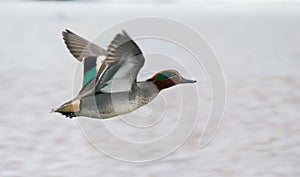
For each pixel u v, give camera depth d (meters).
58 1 133.50
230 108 16.39
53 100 17.89
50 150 12.02
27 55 31.14
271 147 12.23
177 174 10.72
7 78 22.30
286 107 16.66
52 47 35.91
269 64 27.20
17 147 12.17
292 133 13.43
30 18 68.56
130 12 81.94
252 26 57.09
